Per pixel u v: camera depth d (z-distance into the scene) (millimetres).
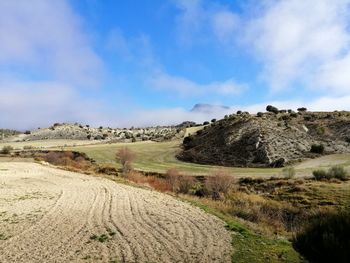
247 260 12953
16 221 20891
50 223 20219
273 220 24250
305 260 12883
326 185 42219
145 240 16000
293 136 95812
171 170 51281
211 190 39438
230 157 89438
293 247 14609
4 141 186375
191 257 13484
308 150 88188
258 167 78250
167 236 16500
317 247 13664
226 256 13430
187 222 19172
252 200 34375
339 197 36000
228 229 17562
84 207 25016
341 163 72000
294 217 29078
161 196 29406
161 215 21219
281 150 86562
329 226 14008
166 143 125875
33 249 15406
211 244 15000
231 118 122938
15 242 16594
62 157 90312
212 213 21703
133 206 24641
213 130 117438
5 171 57125
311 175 55469
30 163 74812
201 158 93562
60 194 31875
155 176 60438
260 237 16188
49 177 48281
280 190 42531
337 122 107312
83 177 48281
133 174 55938
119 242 15875
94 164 80750
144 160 94688
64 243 16125
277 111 132250
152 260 13367
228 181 41500
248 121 109312
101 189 34812
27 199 29188
